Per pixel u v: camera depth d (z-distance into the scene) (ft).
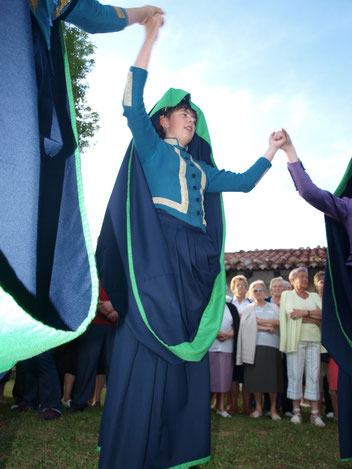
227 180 8.85
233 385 21.88
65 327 3.06
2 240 2.48
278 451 13.30
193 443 7.05
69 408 19.19
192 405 7.23
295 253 49.90
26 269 2.56
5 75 2.60
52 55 3.99
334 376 20.08
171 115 8.75
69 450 12.38
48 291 3.35
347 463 12.20
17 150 2.58
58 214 3.47
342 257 9.44
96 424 16.01
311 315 19.56
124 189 7.57
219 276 8.05
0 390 20.54
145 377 6.89
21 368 18.74
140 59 7.16
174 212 7.72
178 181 7.92
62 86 3.92
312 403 18.84
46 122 3.62
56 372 17.30
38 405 18.76
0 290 2.14
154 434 6.79
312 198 9.29
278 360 20.71
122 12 5.09
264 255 50.72
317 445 14.14
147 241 7.11
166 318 6.71
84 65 42.14
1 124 2.54
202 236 8.02
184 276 7.41
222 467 11.48
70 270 3.27
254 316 20.98
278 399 22.89
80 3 4.49
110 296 7.38
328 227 9.53
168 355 6.63
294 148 9.79
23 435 13.80
